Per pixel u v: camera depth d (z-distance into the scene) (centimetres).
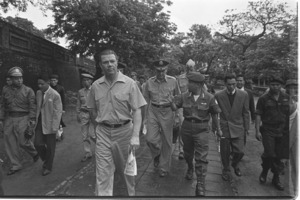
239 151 389
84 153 521
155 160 441
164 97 404
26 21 991
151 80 417
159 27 1010
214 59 1213
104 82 290
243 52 1077
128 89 288
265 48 888
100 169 290
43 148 421
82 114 482
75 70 1429
